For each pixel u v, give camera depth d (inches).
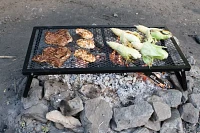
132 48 69.1
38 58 64.2
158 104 65.6
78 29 74.8
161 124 66.4
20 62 83.7
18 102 69.1
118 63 65.0
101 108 64.0
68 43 71.7
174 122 65.7
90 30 76.6
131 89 69.2
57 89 67.1
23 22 102.8
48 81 68.5
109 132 64.1
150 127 65.2
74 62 64.7
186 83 68.7
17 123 65.7
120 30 74.6
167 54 66.6
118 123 63.0
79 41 71.4
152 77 72.0
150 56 66.2
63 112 63.0
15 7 110.4
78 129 63.9
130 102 68.0
